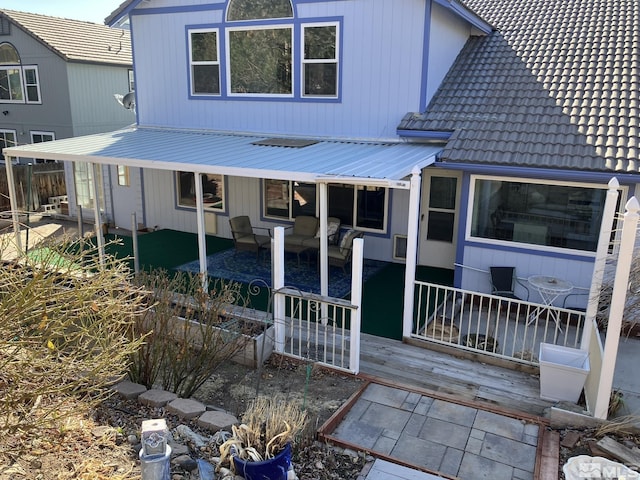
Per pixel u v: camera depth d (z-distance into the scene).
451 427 6.41
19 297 4.96
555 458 5.77
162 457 4.23
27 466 4.75
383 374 7.85
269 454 4.93
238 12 12.91
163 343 7.14
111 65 21.81
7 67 21.80
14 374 4.79
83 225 17.23
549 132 9.97
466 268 10.59
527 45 12.73
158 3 13.97
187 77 14.14
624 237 5.79
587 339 7.56
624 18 13.02
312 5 12.02
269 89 13.08
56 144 12.99
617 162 8.92
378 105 11.88
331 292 11.23
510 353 8.55
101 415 6.08
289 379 7.58
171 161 10.33
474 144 10.02
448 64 12.46
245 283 11.76
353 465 5.64
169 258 13.54
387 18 11.34
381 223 13.08
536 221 9.95
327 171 8.94
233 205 14.98
